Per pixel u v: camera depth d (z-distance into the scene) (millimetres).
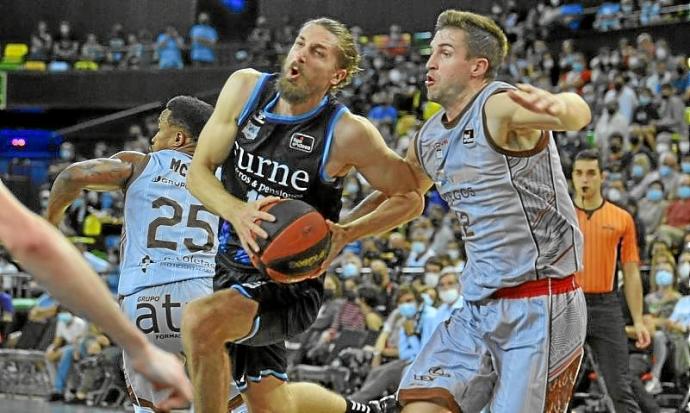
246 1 27641
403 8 25484
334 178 4953
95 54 26469
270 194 4906
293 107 4848
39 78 25594
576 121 4156
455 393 4629
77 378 13141
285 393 5301
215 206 4715
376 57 22484
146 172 5906
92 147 25234
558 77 19938
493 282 4625
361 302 11180
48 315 14180
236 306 4758
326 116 4879
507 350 4621
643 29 19562
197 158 4891
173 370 1952
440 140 4680
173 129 6000
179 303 5727
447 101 4656
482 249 4668
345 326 11055
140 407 5582
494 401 4641
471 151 4555
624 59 18266
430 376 4691
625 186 14078
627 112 16250
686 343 9125
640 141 15227
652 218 12773
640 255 11008
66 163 23938
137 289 5773
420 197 5082
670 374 9438
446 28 4652
